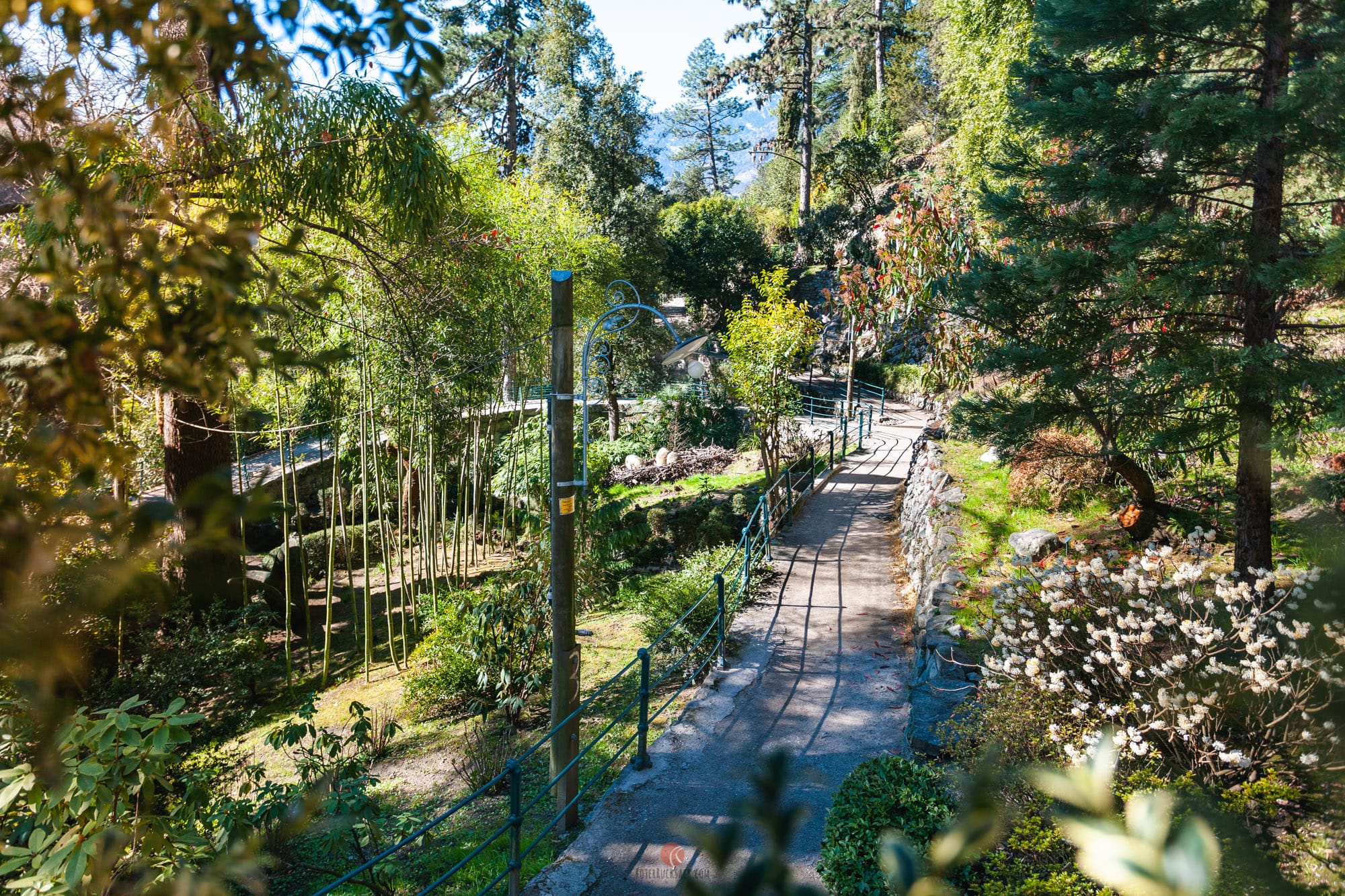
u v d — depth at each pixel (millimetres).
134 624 11430
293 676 13875
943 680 7195
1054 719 5359
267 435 13602
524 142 34469
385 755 9508
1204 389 6742
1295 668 4645
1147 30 6359
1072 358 6777
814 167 47500
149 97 1522
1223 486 9016
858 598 11164
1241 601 6121
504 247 13812
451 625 11164
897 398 31312
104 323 1274
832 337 35656
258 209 8133
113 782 3182
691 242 40156
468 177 14156
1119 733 5023
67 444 1226
